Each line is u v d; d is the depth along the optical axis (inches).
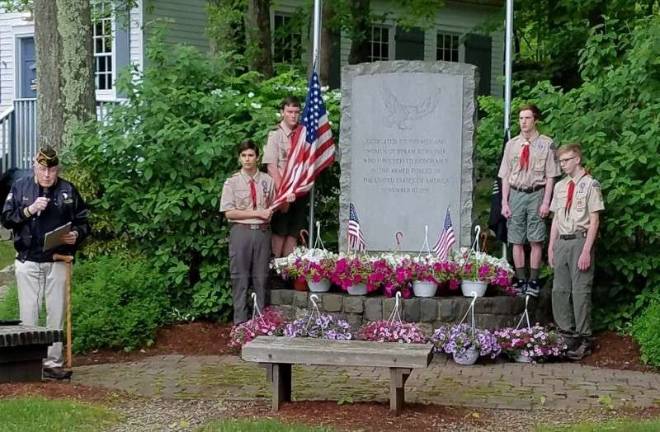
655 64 422.9
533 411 308.0
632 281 427.5
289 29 805.2
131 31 764.0
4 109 855.7
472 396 326.3
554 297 400.2
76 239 359.9
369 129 446.0
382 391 333.1
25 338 329.1
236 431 271.7
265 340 308.0
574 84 734.5
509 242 422.3
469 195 439.8
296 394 328.2
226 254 447.5
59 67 502.3
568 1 722.8
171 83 470.6
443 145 441.4
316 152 435.5
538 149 415.5
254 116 458.6
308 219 454.0
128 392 332.5
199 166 451.5
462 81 440.5
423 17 880.9
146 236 457.4
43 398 307.0
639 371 375.6
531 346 386.9
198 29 793.6
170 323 437.7
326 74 786.2
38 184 355.9
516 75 736.3
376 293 409.7
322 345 299.1
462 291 408.5
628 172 417.7
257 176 419.5
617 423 286.0
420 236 441.7
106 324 410.0
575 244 391.2
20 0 781.3
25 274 354.9
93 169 460.8
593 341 405.1
